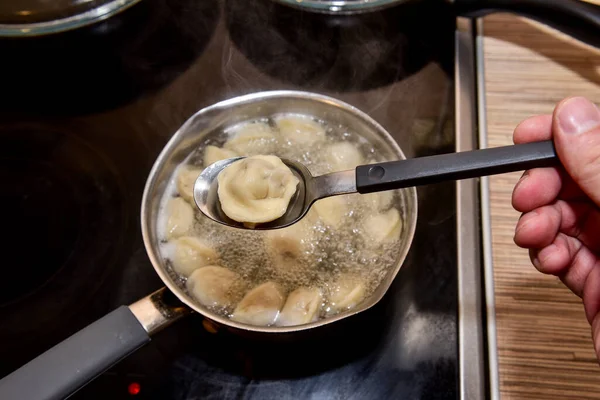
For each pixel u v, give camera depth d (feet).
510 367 1.09
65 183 1.25
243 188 1.03
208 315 0.95
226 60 1.41
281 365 1.09
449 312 1.13
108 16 1.44
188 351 1.10
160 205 1.14
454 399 1.06
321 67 1.39
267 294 1.05
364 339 1.11
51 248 1.19
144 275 1.16
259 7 1.48
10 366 1.09
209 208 1.07
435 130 1.30
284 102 1.20
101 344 0.95
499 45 1.44
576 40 1.43
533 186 1.06
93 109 1.34
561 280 1.15
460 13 1.44
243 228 1.04
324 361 1.09
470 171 0.90
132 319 0.97
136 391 1.07
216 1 1.48
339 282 1.07
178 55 1.42
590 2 1.30
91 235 1.20
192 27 1.46
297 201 1.04
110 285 1.15
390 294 1.14
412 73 1.38
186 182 1.14
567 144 0.89
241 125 1.23
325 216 1.12
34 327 1.12
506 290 1.16
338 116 1.20
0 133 1.32
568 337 1.11
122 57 1.41
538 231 1.06
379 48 1.41
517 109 1.35
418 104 1.34
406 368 1.09
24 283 1.16
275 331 0.93
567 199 1.11
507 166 0.89
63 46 1.44
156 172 1.09
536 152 0.90
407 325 1.12
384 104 1.34
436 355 1.10
